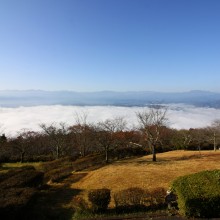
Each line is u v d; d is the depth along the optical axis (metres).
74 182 29.53
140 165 36.22
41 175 29.59
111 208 17.89
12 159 55.00
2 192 21.31
